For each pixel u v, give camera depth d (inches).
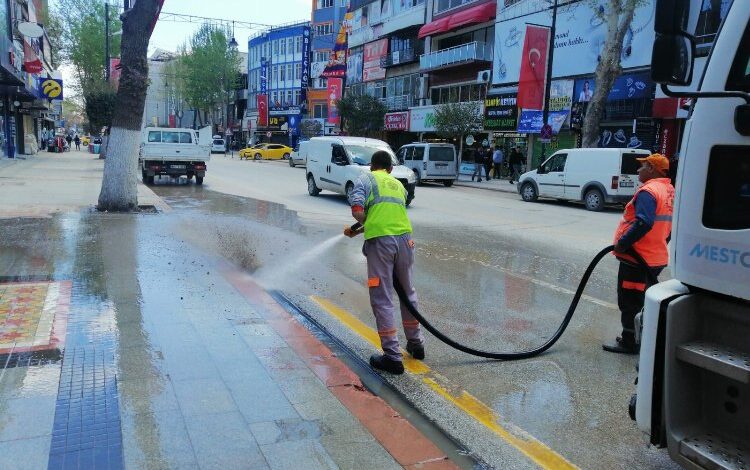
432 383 174.2
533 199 802.8
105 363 168.2
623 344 205.6
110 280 259.6
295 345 190.5
